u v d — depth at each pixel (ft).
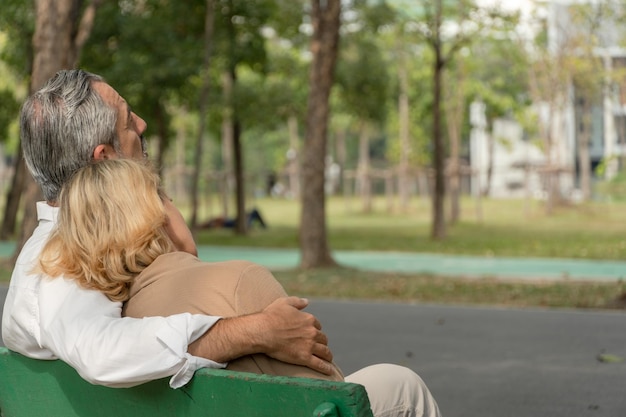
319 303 46.21
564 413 23.08
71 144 9.96
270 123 104.63
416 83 169.78
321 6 65.62
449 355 31.45
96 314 8.82
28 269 9.42
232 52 98.53
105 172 9.34
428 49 152.46
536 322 38.29
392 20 97.81
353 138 281.13
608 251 79.87
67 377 9.13
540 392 25.41
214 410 8.14
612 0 140.46
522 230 111.24
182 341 8.32
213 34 98.27
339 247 90.33
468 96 167.63
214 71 107.76
